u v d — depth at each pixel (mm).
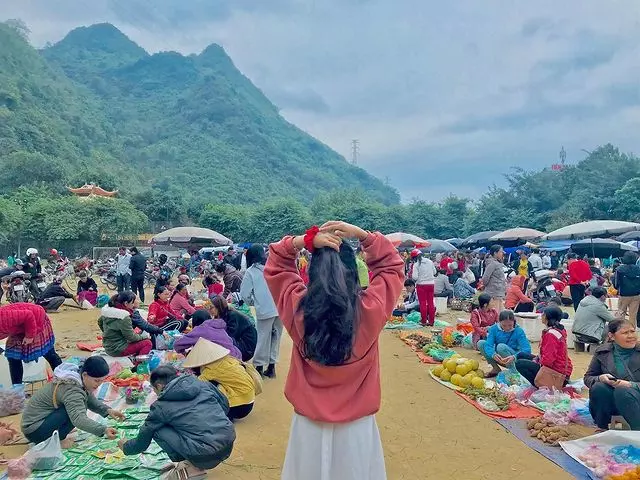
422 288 13234
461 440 5898
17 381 7344
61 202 50250
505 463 5273
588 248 30781
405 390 7855
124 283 19250
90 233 47750
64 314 16016
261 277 8156
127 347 8734
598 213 47969
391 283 3051
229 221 60594
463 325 11500
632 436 5277
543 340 7387
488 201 57750
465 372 8031
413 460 5363
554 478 4926
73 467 5105
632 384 5766
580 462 5199
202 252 40156
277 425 6359
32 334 7137
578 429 6152
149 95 194625
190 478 4832
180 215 62406
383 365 9422
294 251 3111
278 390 7809
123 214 49375
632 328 6062
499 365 8227
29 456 5043
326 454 2900
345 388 2943
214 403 5039
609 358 6156
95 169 78375
